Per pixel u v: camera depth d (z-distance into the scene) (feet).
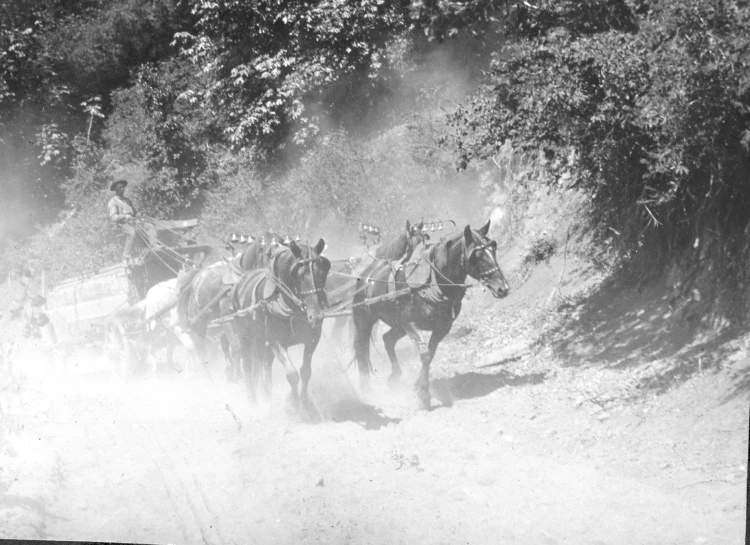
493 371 45.91
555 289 52.60
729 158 38.01
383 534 26.17
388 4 87.45
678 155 37.63
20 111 113.39
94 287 63.57
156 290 53.06
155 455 35.29
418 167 72.02
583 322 46.85
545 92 40.81
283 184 83.71
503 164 66.49
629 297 45.98
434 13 55.36
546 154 43.19
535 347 47.37
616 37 39.75
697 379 36.27
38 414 41.75
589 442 34.01
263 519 28.04
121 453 35.83
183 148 104.22
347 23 87.25
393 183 72.08
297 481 30.45
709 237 40.98
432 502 28.40
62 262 97.71
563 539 25.11
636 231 46.73
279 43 90.99
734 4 34.99
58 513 29.60
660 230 45.01
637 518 26.21
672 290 42.80
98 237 97.60
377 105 86.99
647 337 41.55
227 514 28.86
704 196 41.24
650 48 38.17
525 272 57.57
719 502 26.84
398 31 86.48
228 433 37.68
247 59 92.27
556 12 42.75
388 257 43.62
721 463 29.71
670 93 36.01
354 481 30.45
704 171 40.16
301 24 88.99
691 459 30.58
